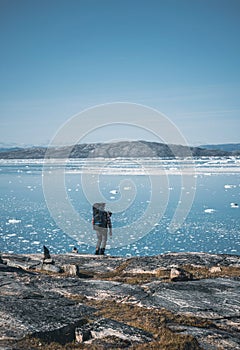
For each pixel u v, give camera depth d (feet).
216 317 24.36
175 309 25.49
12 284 29.53
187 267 39.27
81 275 37.42
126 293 28.60
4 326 21.36
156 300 27.17
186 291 29.07
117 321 23.22
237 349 20.11
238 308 25.73
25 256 48.08
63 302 26.25
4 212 140.05
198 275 35.17
